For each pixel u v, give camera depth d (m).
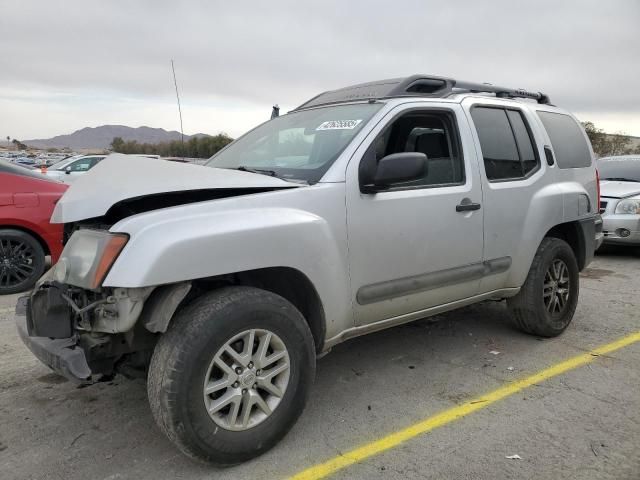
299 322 2.94
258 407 2.86
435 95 3.99
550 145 4.70
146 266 2.48
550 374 4.00
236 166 3.84
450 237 3.73
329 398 3.63
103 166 3.35
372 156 3.37
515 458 2.89
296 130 3.89
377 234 3.32
